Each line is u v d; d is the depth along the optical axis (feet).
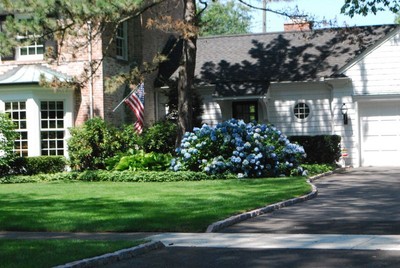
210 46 98.27
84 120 80.07
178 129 73.31
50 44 80.59
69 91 80.07
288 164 66.64
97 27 71.31
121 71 84.74
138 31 89.25
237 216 36.32
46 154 79.71
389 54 82.94
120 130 78.38
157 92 92.02
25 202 45.62
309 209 40.88
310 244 28.25
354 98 83.97
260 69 90.17
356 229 32.45
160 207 40.45
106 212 38.93
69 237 32.01
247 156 64.85
